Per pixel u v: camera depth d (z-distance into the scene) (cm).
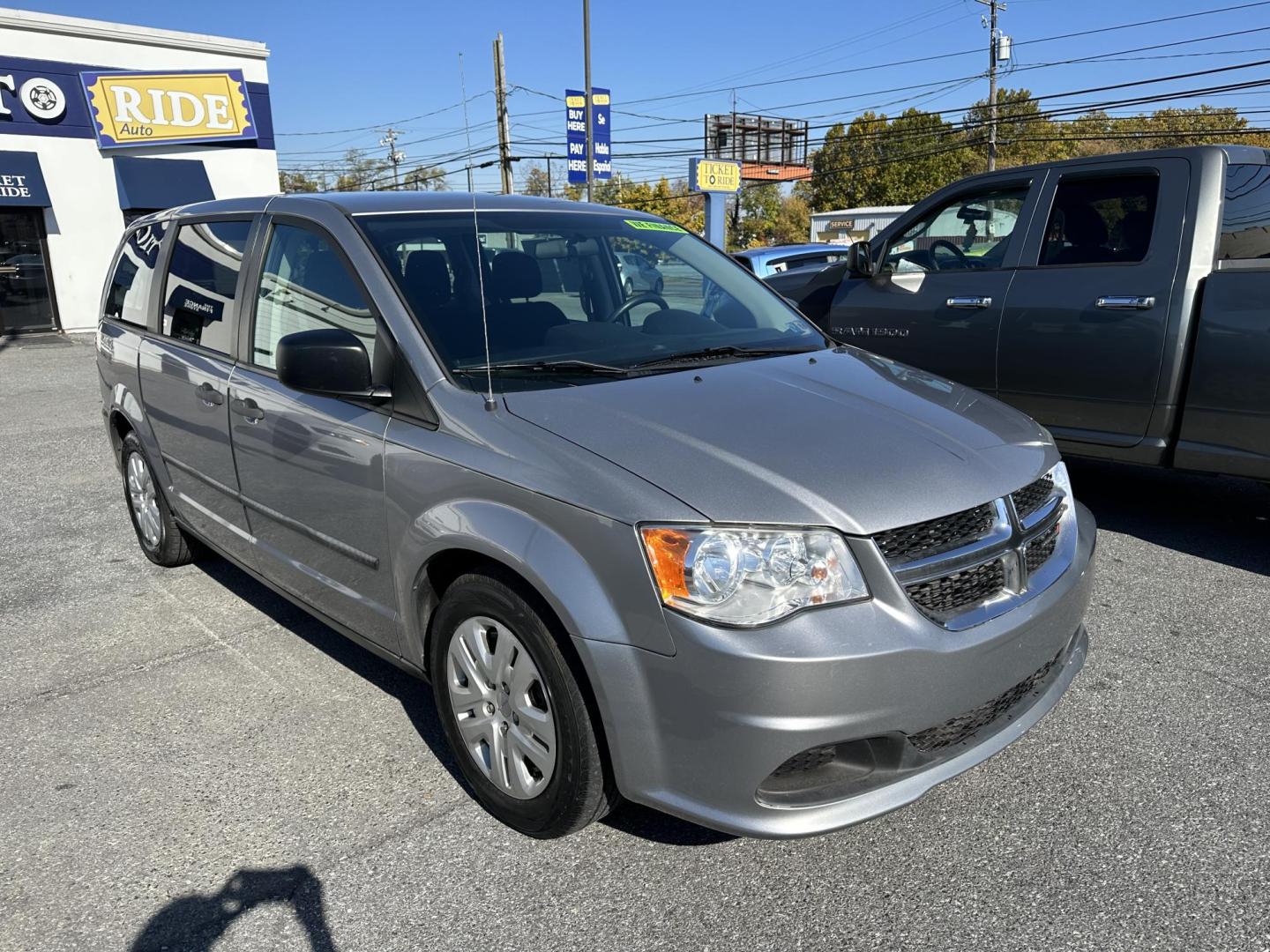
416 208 345
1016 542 249
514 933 232
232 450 363
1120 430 504
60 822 278
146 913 241
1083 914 234
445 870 255
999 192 561
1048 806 278
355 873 254
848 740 220
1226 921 231
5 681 369
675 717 220
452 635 273
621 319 347
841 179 6738
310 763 307
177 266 427
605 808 249
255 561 375
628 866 255
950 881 247
